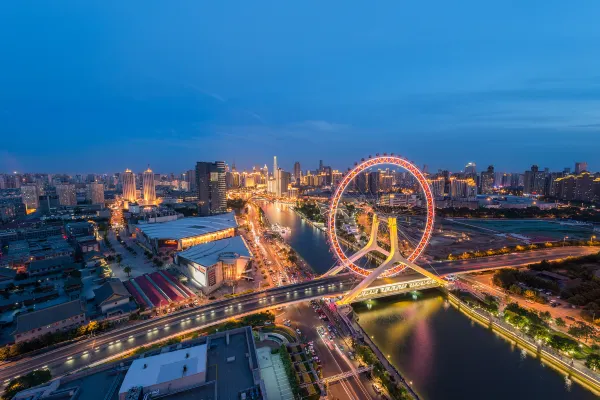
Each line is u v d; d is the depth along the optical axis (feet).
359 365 486.79
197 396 290.56
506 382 479.82
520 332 586.45
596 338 540.52
